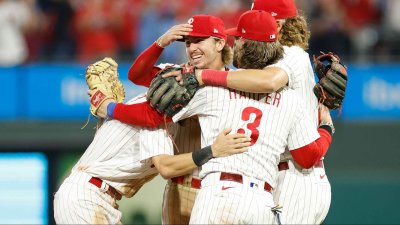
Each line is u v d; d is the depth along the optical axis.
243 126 21.95
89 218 23.42
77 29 51.03
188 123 24.50
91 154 23.92
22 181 41.66
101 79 24.14
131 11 51.09
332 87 23.94
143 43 50.88
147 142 22.94
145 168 23.81
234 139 21.70
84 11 51.25
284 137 22.48
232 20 50.25
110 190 23.91
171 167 22.41
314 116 24.27
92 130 42.41
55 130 42.38
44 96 44.41
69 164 42.12
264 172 22.02
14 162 41.84
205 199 21.64
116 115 23.33
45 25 50.97
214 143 21.86
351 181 40.97
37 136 42.12
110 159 23.78
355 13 51.75
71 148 42.22
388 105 44.50
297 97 22.83
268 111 22.20
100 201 23.70
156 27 50.88
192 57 23.47
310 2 50.16
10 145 41.97
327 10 49.88
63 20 51.03
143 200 39.28
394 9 52.12
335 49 48.88
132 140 23.69
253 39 22.38
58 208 23.52
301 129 22.66
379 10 52.28
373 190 40.75
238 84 21.84
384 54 48.81
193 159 22.08
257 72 21.95
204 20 23.22
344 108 44.41
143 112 22.72
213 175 21.84
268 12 24.38
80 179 23.67
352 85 44.50
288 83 22.73
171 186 25.08
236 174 21.70
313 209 24.31
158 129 23.03
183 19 51.34
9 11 50.50
